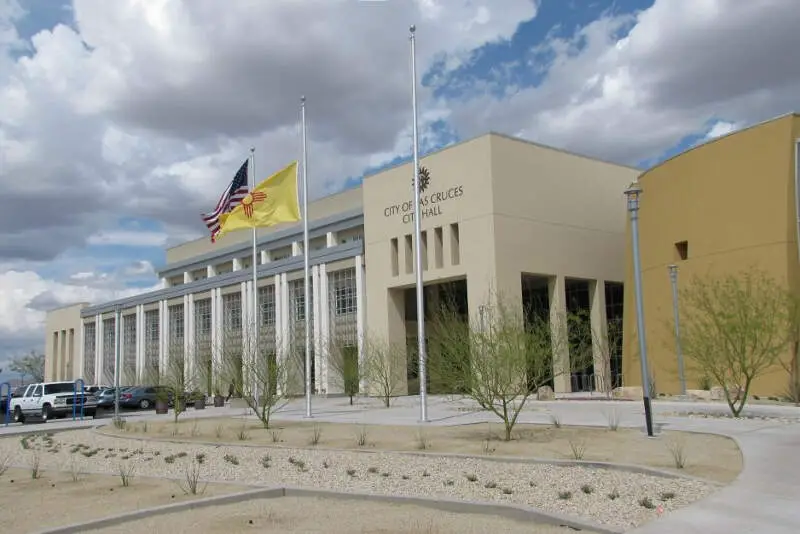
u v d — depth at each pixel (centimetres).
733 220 3045
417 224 2366
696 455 1304
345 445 1714
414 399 3681
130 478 1344
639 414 2184
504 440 1661
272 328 5009
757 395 2755
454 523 912
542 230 3975
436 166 4041
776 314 2261
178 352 5503
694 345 2306
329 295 4684
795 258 2845
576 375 4241
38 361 9306
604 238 4325
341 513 991
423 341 2336
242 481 1262
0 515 1044
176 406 2753
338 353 4225
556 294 4016
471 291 3781
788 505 887
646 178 3559
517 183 3891
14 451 1998
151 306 6500
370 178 4441
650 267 3456
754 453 1284
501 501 1005
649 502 934
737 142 3077
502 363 1714
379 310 4281
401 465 1372
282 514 991
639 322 1684
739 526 802
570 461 1270
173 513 1020
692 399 2775
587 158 4319
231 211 3102
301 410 3178
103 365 7219
